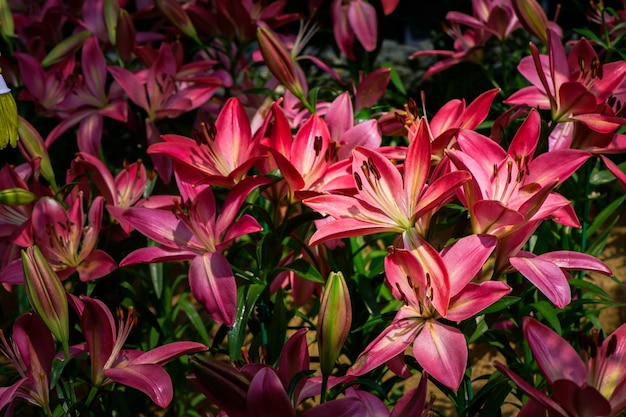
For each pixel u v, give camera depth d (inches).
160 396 39.5
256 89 55.3
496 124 46.5
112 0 62.0
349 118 48.9
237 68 68.2
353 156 40.6
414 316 38.6
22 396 40.5
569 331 53.1
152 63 60.7
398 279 38.8
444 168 39.8
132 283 63.9
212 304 42.5
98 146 58.3
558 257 39.8
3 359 61.6
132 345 53.2
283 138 43.0
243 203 44.6
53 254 47.0
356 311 47.3
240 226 43.3
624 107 46.4
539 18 48.1
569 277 43.2
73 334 48.2
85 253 47.3
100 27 66.3
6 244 50.9
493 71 70.2
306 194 42.3
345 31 64.9
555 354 35.4
